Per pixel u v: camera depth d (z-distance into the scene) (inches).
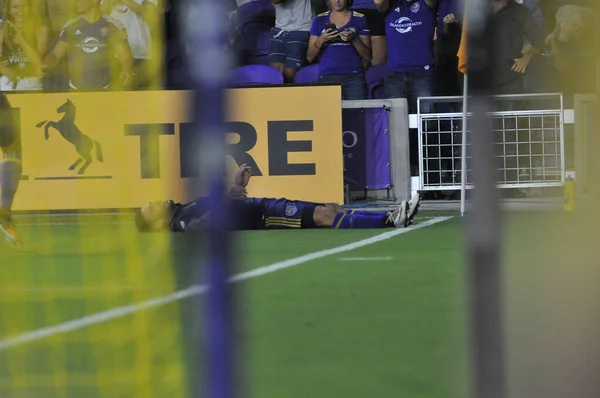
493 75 167.5
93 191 1216.8
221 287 180.5
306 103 1285.7
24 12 1258.6
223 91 166.4
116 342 433.4
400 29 1487.5
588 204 1312.7
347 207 1350.9
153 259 714.8
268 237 986.1
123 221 928.3
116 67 1198.3
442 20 1482.5
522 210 1268.5
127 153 1200.8
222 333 182.9
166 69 1157.7
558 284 624.7
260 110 1279.5
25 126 1233.4
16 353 422.6
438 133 1393.9
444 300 574.6
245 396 193.9
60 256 800.3
